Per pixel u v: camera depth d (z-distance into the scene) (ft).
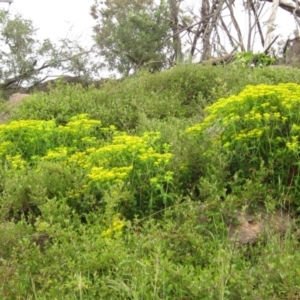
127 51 54.54
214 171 17.06
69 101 30.30
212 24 54.90
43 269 13.32
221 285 11.80
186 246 14.61
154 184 16.79
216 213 15.52
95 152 18.15
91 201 17.17
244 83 28.58
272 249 13.58
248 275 12.44
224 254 12.98
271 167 16.87
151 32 55.62
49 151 20.63
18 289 12.84
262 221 15.65
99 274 13.42
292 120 17.42
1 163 20.95
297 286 12.01
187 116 28.37
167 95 31.01
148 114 27.89
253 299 11.83
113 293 12.43
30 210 17.42
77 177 18.03
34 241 15.43
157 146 19.17
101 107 28.45
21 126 21.91
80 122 22.75
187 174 17.92
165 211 16.08
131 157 17.51
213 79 31.73
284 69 31.37
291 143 16.63
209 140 18.30
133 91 31.35
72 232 14.67
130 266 13.02
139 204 17.06
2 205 16.61
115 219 15.49
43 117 28.84
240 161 17.51
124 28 54.90
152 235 14.47
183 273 12.45
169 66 55.93
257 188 16.42
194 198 17.11
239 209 16.35
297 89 18.75
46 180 18.02
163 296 12.10
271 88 17.76
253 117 17.08
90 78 52.70
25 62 52.60
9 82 52.85
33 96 31.81
